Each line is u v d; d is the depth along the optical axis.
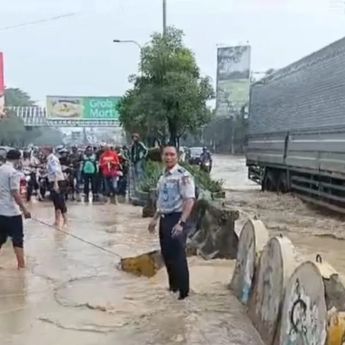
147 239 15.36
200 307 9.08
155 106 30.59
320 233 17.86
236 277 9.94
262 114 32.31
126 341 7.79
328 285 5.79
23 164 26.72
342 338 5.29
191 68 31.61
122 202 25.33
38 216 20.36
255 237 9.12
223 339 7.73
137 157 25.75
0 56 44.59
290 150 26.25
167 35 32.16
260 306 8.01
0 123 100.31
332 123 20.75
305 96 24.31
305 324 6.05
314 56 23.78
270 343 7.14
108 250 13.91
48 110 76.50
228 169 58.91
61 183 18.23
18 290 10.37
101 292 10.12
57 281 10.98
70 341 7.82
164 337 7.86
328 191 22.34
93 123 76.81
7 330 8.28
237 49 75.31
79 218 19.91
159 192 9.77
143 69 31.28
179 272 9.59
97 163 26.00
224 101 76.31
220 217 12.74
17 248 12.02
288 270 7.20
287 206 24.94
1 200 11.93
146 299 9.62
